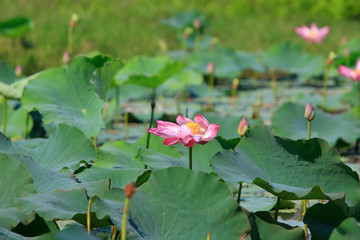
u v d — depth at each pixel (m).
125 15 19.98
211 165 5.23
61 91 5.95
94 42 15.73
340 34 23.75
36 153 5.57
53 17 17.73
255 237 5.07
